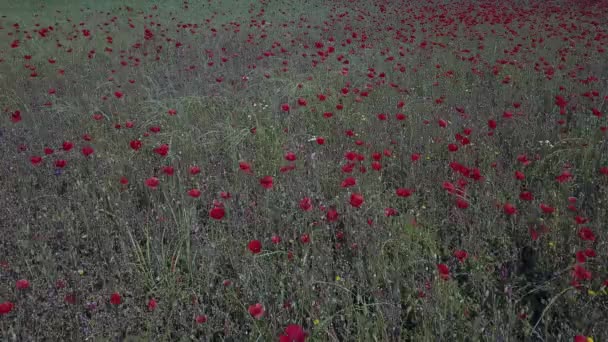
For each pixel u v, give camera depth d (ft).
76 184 12.05
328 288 8.00
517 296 8.39
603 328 7.13
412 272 9.00
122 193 11.88
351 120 16.19
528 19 35.81
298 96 17.83
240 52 27.07
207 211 11.41
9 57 26.11
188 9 45.57
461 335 7.40
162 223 10.52
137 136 15.43
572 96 18.10
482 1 52.16
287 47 28.43
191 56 26.05
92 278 8.83
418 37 31.12
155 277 9.02
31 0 46.93
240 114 16.84
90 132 15.40
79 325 7.72
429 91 20.12
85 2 48.11
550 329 7.73
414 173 12.55
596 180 12.00
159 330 7.86
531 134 14.97
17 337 7.20
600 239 9.23
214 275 8.71
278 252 8.97
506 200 11.16
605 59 23.97
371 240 9.63
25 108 17.98
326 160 13.34
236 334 7.61
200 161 13.29
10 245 9.68
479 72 21.38
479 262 9.18
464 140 12.05
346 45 28.81
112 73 22.67
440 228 10.58
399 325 7.71
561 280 8.41
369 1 51.57
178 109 16.24
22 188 12.07
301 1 51.47
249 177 12.50
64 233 10.15
